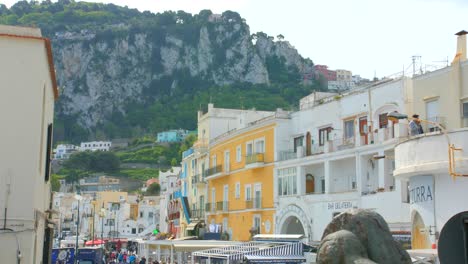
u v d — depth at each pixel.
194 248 41.44
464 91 32.62
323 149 48.47
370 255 8.57
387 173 39.75
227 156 63.19
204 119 72.81
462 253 5.29
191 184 76.56
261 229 54.97
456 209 19.73
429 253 15.06
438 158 20.23
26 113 17.17
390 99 40.84
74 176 192.25
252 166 55.41
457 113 32.72
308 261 26.05
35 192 17.11
